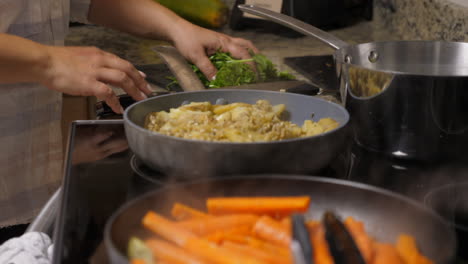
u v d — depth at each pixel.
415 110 0.64
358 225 0.41
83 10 1.29
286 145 0.55
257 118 0.64
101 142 0.69
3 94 1.14
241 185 0.47
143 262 0.38
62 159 1.28
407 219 0.44
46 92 1.20
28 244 0.60
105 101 0.96
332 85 1.31
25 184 1.23
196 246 0.39
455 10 1.51
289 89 0.96
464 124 0.63
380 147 0.68
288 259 0.38
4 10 1.09
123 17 1.30
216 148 0.54
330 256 0.36
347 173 0.62
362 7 2.20
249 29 2.15
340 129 0.59
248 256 0.39
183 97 0.74
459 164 0.65
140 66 1.51
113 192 0.55
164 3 1.99
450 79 0.61
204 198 0.47
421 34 1.74
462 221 0.48
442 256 0.38
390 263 0.37
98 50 1.03
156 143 0.56
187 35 1.26
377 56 0.80
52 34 1.22
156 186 0.57
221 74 1.17
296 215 0.39
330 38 0.82
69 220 0.48
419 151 0.66
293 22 0.90
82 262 0.42
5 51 0.93
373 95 0.66
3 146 1.18
